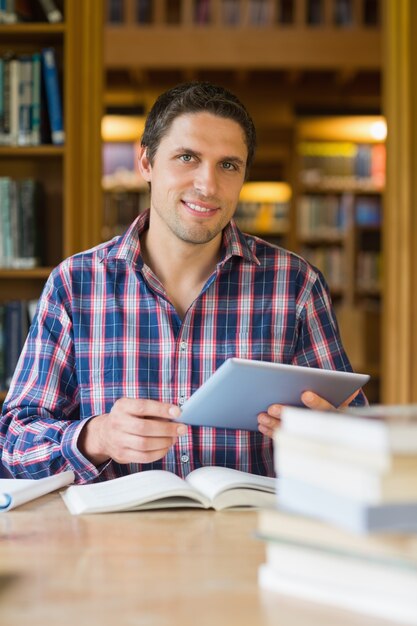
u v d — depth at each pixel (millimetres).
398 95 3938
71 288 2117
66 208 3535
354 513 902
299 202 8383
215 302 2121
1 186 3521
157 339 2084
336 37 7270
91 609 959
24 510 1492
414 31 3922
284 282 2164
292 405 1685
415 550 897
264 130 8609
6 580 1072
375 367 6230
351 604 947
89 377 2084
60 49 3676
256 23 7680
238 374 1511
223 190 1978
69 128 3531
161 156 2002
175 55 7281
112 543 1256
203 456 2029
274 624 898
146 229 2207
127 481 1591
